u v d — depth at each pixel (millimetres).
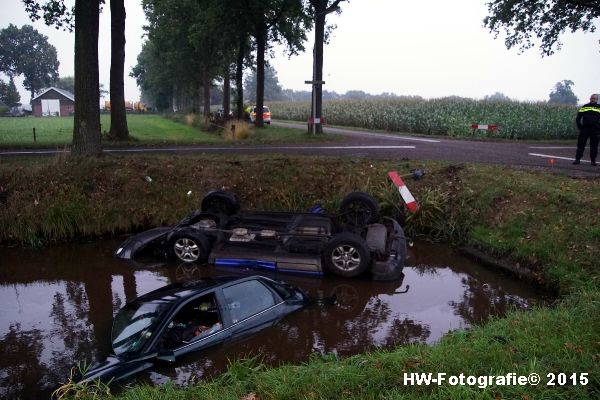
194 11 37062
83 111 15367
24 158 16516
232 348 6137
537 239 9953
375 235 9797
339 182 13953
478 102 50562
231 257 9469
